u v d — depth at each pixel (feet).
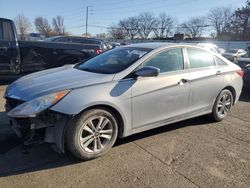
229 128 18.24
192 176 12.32
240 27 225.76
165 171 12.64
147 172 12.51
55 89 12.67
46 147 14.46
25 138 12.53
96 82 13.44
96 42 48.44
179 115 16.57
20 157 13.51
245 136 16.99
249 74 28.37
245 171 12.91
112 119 13.73
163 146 15.12
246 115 21.39
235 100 20.11
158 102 15.26
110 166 12.91
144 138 16.02
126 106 14.01
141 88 14.46
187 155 14.21
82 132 12.89
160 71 15.55
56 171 12.39
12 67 27.99
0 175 11.96
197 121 19.21
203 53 18.08
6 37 27.30
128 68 14.49
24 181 11.60
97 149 13.47
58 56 30.78
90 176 12.09
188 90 16.62
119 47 18.08
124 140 15.64
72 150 12.77
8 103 14.01
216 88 18.33
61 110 12.25
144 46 16.67
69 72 15.37
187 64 16.88
